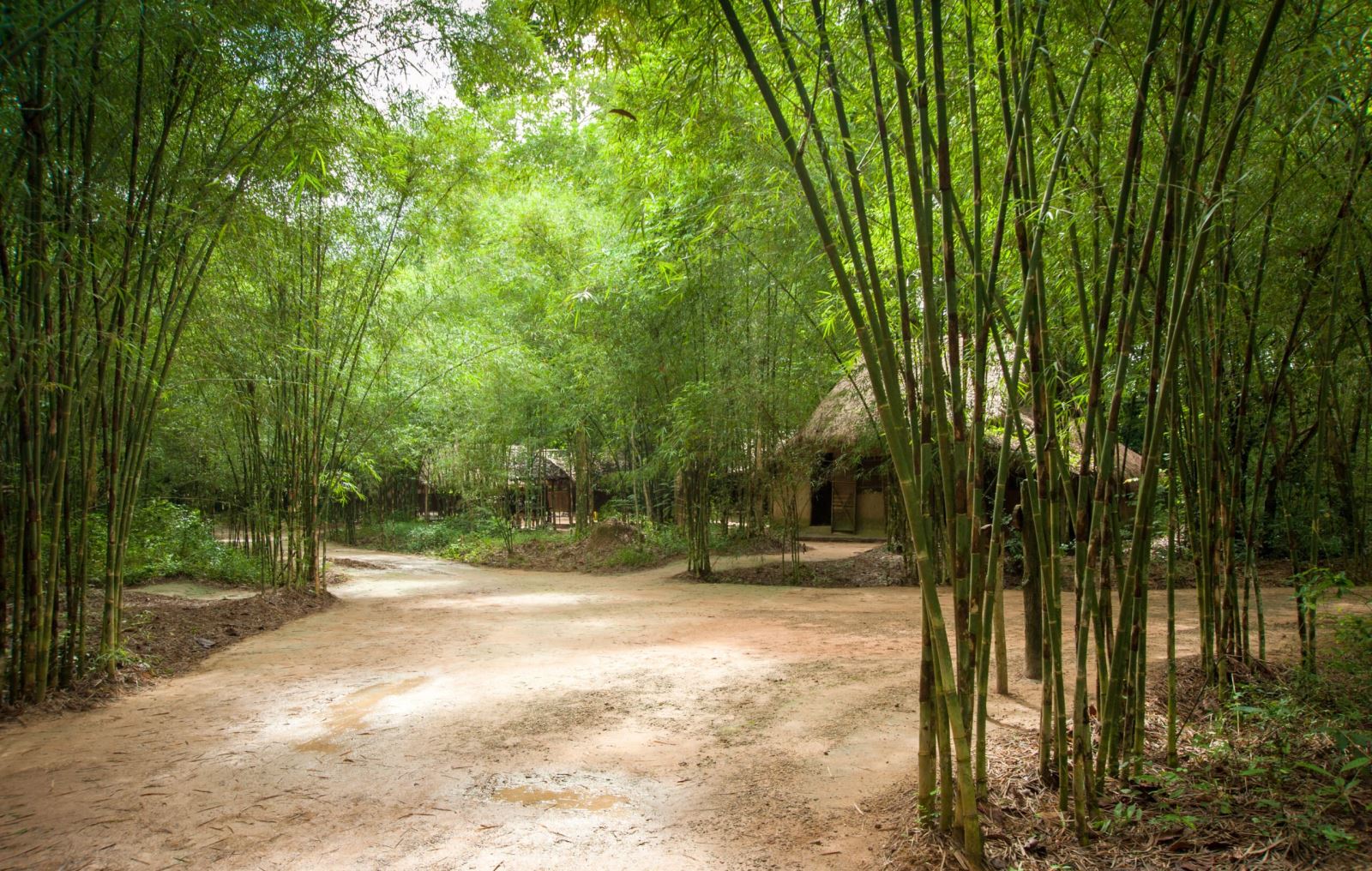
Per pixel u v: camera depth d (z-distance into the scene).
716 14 2.56
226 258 4.98
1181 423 3.40
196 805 2.57
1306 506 6.13
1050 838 2.12
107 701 3.83
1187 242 2.32
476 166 7.19
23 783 2.77
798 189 4.39
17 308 3.46
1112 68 2.66
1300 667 3.33
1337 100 2.18
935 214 3.39
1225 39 2.35
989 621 2.28
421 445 13.39
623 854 2.21
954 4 2.62
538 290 11.06
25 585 3.70
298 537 7.43
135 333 4.12
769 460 8.80
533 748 3.07
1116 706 2.31
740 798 2.57
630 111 5.34
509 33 5.34
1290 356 3.29
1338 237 3.15
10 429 4.00
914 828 2.25
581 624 6.05
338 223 6.66
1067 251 2.69
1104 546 2.39
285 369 6.80
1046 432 2.39
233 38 3.84
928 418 2.20
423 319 8.10
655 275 8.45
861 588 8.12
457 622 6.22
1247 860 1.94
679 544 10.98
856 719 3.39
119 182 3.93
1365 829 2.06
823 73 2.29
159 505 8.82
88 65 3.50
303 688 4.09
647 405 9.66
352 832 2.36
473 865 2.15
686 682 4.07
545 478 16.38
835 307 5.14
